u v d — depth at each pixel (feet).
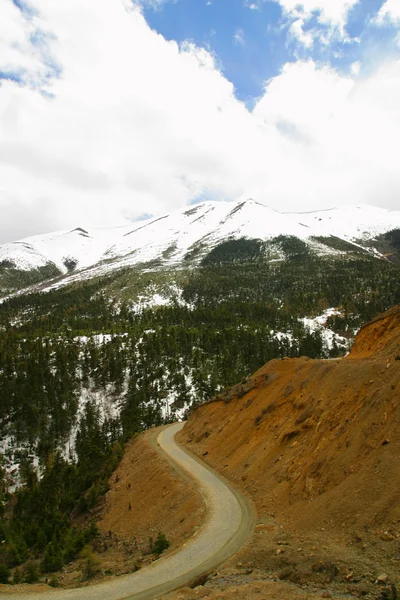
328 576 49.98
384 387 83.71
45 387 361.30
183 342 443.73
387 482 62.08
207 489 110.52
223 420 166.20
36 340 474.90
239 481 111.55
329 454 82.79
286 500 84.94
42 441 298.76
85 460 214.90
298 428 105.91
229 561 65.31
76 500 177.37
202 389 350.23
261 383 159.94
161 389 366.84
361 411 84.74
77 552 108.88
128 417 292.81
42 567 97.04
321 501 72.43
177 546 79.20
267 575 56.03
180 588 60.59
